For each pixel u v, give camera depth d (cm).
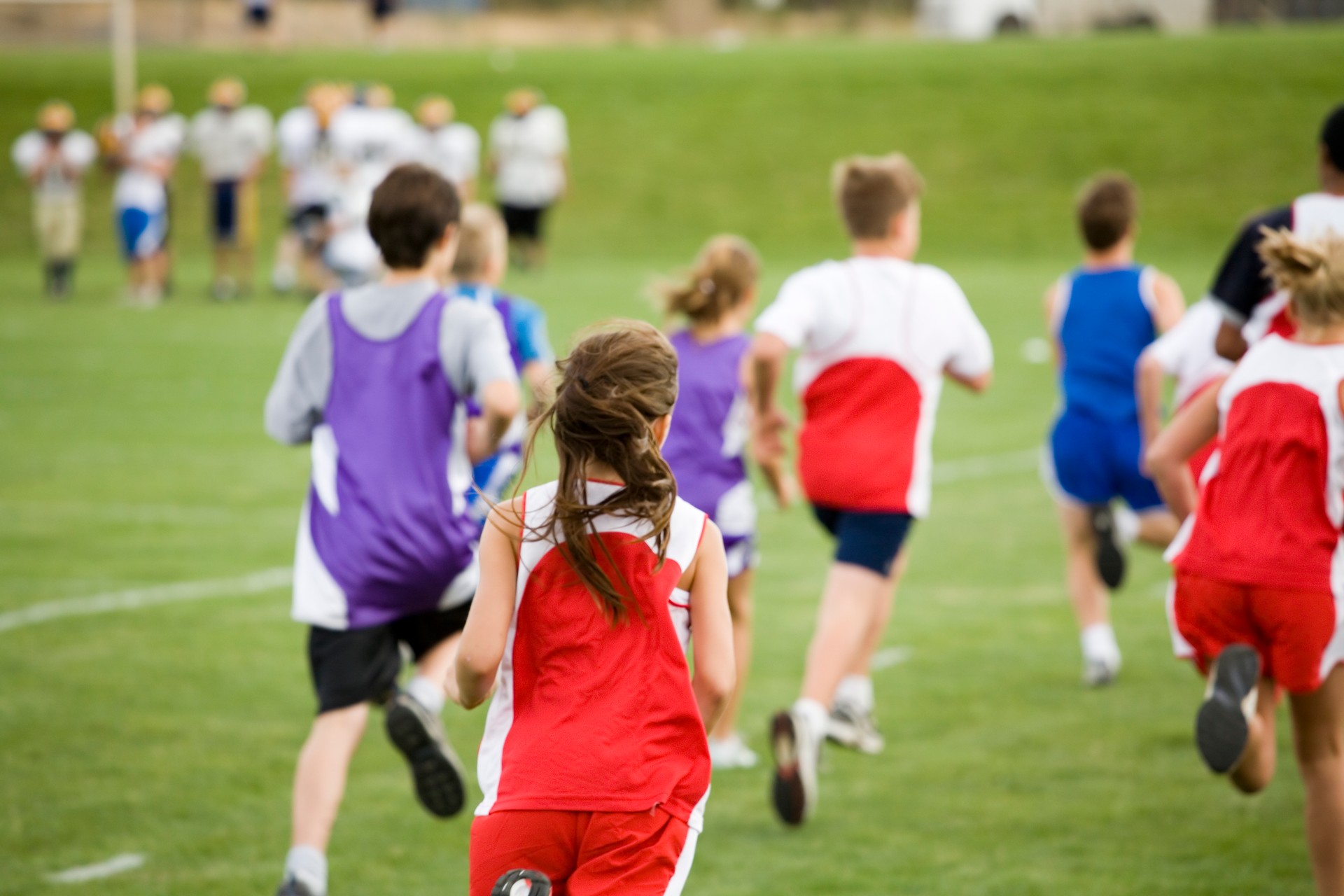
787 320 1856
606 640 1048
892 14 17412
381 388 1556
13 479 3809
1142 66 11612
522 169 8444
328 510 1547
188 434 4397
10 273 8562
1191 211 9544
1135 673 2412
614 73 12131
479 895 1027
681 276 2027
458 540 1557
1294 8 15412
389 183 1592
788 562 3195
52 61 12850
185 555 3127
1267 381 1441
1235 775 1536
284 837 1767
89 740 2086
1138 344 2347
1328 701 1420
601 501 1048
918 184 1955
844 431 1889
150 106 7381
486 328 1569
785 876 1655
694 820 1047
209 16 16312
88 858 1697
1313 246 1416
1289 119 10550
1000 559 3161
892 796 1903
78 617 2678
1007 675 2400
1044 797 1892
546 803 1018
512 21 16850
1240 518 1445
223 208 7600
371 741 2181
